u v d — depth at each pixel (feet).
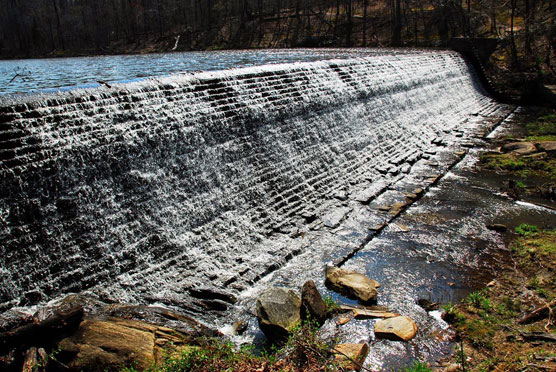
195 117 40.83
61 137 31.48
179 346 24.72
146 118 37.14
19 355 22.03
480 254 37.58
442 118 85.20
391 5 181.47
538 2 134.72
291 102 52.39
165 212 36.27
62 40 200.64
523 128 81.66
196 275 33.68
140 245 33.78
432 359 25.68
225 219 39.88
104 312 27.12
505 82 115.55
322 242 39.70
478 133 77.77
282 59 102.47
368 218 44.50
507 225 42.80
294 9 203.41
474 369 24.26
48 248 29.60
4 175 28.30
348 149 58.70
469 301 30.73
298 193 47.37
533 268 34.42
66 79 74.23
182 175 38.60
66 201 30.99
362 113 65.05
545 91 99.81
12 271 27.81
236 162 43.62
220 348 24.57
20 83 68.03
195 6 213.46
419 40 156.35
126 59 127.95
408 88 80.33
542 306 28.60
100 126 33.86
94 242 31.73
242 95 46.70
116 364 22.30
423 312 30.19
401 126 72.13
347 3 183.52
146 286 31.81
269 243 39.09
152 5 224.53
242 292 32.22
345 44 167.22
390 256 37.76
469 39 121.08
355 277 33.40
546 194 49.42
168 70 87.20
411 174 57.57
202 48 186.50
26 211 29.09
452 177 57.62
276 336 27.07
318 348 24.52
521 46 126.11
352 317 29.60
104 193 33.09
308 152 52.31
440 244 39.50
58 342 23.27
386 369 25.12
